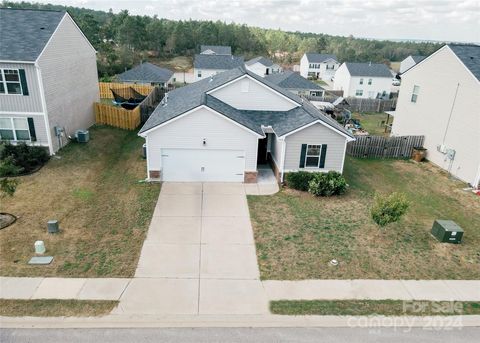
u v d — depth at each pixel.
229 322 9.82
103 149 23.61
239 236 14.23
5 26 21.09
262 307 10.42
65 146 23.19
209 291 11.01
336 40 147.12
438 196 19.02
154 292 10.84
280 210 16.53
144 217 15.34
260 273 11.99
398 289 11.44
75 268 11.77
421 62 25.02
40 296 10.43
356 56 107.38
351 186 19.80
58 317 9.70
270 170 21.42
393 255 13.29
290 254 13.12
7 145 19.52
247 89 21.61
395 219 13.72
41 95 20.11
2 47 19.62
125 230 14.27
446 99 22.52
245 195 18.02
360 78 56.72
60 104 22.56
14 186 14.79
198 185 18.94
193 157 18.91
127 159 22.17
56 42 21.70
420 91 25.39
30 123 20.66
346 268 12.40
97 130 27.50
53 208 15.68
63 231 13.93
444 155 22.83
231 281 11.53
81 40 26.02
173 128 18.19
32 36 20.69
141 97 35.34
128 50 71.69
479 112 19.62
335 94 53.09
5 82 19.69
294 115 20.73
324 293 11.12
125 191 17.78
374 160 24.69
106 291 10.78
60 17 22.52
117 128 28.56
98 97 30.50
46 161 20.66
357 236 14.50
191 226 14.80
